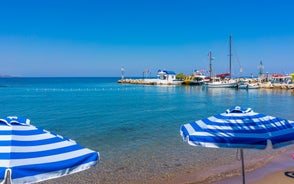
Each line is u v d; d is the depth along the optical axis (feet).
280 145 17.08
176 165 39.50
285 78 314.76
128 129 67.87
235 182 33.55
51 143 13.39
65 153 12.87
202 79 346.74
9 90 260.62
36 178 11.35
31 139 13.16
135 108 119.03
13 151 11.80
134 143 52.60
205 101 156.04
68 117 89.10
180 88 298.97
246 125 18.48
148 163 40.34
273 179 34.42
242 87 264.52
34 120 82.43
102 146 50.39
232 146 16.88
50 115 94.02
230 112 20.49
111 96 192.34
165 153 45.42
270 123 19.07
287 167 38.88
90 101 153.17
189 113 103.50
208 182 33.58
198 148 48.37
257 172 36.88
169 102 149.28
